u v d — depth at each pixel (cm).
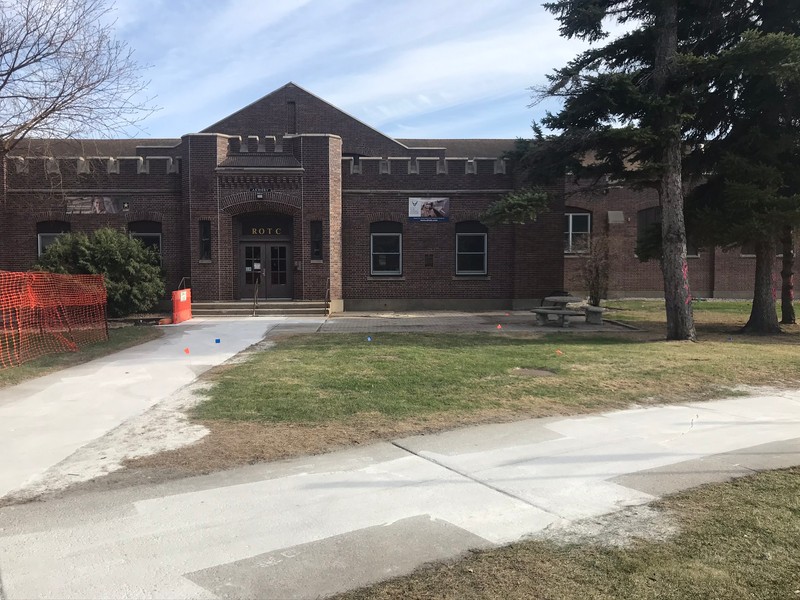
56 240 1962
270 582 350
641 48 1522
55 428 682
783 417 733
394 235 2375
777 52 1238
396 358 1127
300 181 2208
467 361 1089
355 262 2352
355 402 780
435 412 739
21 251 2220
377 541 402
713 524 423
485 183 2359
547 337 1482
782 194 1527
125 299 1909
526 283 2355
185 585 348
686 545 391
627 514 443
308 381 912
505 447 610
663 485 503
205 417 720
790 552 380
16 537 411
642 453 591
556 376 957
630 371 998
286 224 2270
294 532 417
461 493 487
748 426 692
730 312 2173
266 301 2222
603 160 1645
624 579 348
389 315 2136
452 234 2369
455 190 2353
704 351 1220
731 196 1427
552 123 1549
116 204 2244
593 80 1391
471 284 2378
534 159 1609
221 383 911
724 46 1574
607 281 2411
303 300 2219
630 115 1484
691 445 617
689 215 1570
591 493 486
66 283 1709
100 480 520
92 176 2222
